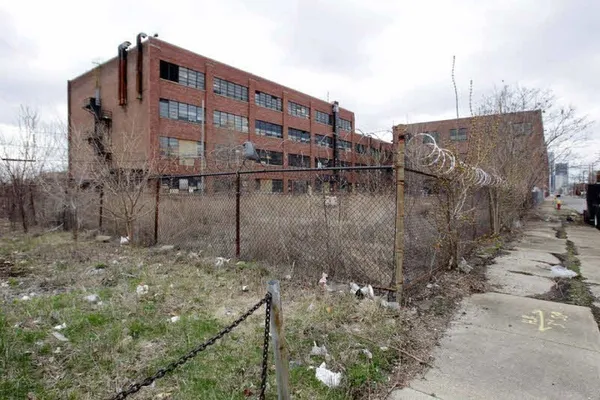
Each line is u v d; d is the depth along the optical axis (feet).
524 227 46.96
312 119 136.77
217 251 23.62
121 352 10.28
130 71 87.40
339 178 19.74
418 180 18.28
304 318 12.61
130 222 28.48
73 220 35.76
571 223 53.88
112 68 91.40
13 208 39.86
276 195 23.24
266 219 22.63
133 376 9.11
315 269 18.52
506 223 39.99
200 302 14.76
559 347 11.19
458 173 18.75
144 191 29.89
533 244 32.45
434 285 17.28
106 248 26.68
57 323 12.30
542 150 51.80
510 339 11.77
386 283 16.16
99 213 34.53
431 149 18.06
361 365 9.59
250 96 112.37
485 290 17.38
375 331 11.71
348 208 18.51
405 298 14.97
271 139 118.21
